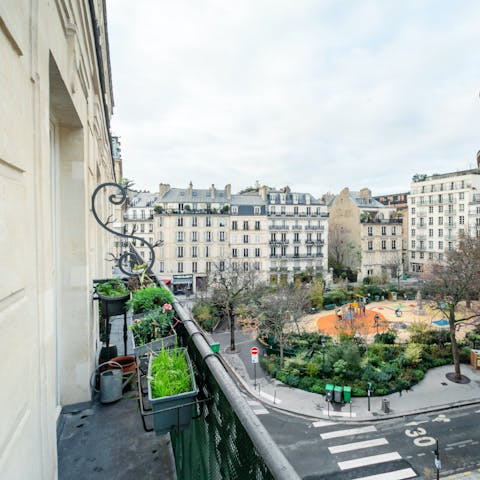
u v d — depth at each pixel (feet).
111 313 13.00
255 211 130.62
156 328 9.37
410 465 36.09
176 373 6.86
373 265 143.54
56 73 8.20
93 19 13.88
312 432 42.06
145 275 13.73
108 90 38.17
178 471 8.02
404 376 54.70
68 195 11.55
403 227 167.43
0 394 3.66
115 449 8.75
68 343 11.19
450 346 66.13
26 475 4.62
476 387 52.95
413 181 172.35
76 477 7.71
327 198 165.37
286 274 131.23
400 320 90.17
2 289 3.75
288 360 58.95
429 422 43.96
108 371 11.31
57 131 11.41
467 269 59.52
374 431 42.19
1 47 3.86
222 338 78.54
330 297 106.22
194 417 6.65
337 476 34.58
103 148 25.76
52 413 6.15
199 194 133.69
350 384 52.65
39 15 5.67
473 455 37.35
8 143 4.05
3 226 3.86
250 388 53.31
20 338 4.44
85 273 11.55
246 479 4.31
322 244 137.90
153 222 137.80
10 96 4.17
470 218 135.74
